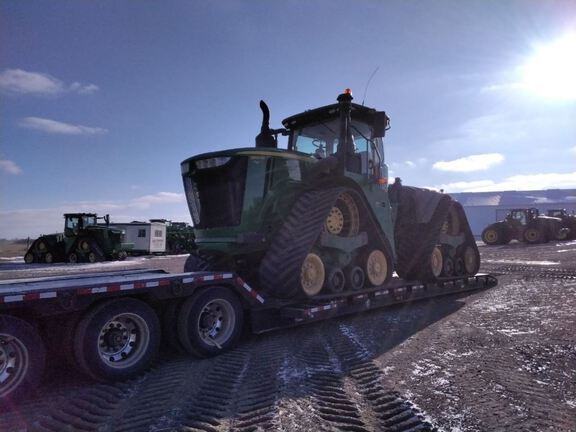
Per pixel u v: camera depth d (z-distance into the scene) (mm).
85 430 2855
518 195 56250
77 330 3615
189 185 6219
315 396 3340
